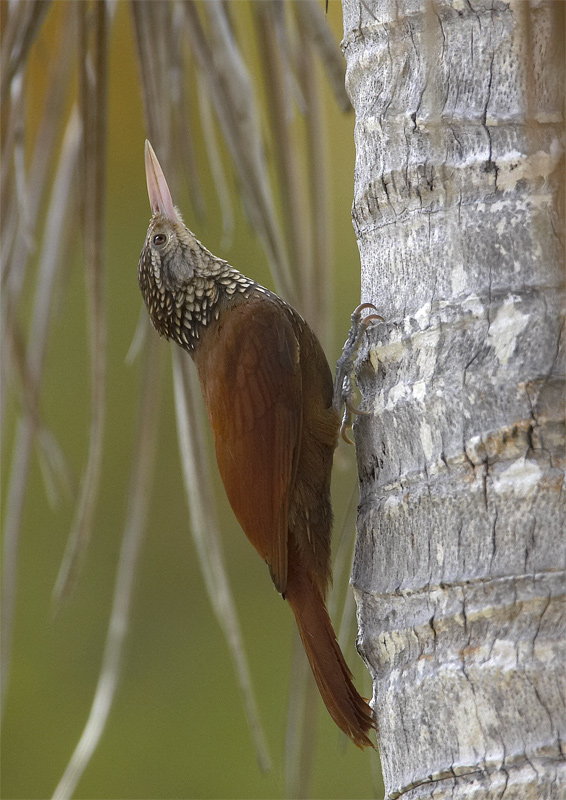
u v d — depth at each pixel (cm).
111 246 1543
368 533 534
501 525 471
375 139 562
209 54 702
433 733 474
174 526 1500
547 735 445
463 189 519
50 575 1470
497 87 520
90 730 696
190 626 1470
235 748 1402
